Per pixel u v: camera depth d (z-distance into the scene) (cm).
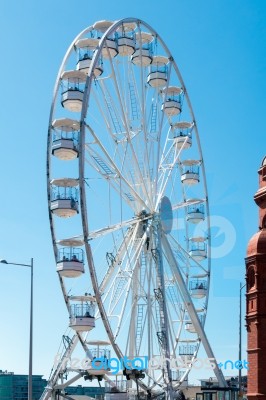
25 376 15112
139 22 6794
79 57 6638
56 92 6438
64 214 6162
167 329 6288
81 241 6069
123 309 6100
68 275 6066
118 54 6694
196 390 7638
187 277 7106
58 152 6197
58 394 6438
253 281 3638
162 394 6494
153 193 6550
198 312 7094
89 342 6184
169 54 7138
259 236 3662
